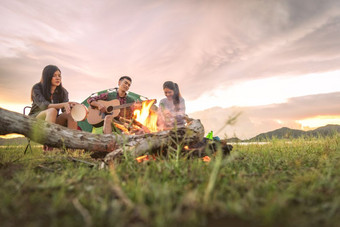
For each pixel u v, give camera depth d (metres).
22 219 1.34
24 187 1.85
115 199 1.63
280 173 2.44
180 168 2.44
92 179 2.20
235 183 1.95
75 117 4.92
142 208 1.38
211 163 2.48
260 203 1.51
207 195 1.47
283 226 1.23
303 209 1.39
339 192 1.67
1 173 2.48
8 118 3.17
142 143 3.33
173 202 1.55
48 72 5.13
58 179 2.04
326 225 1.21
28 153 4.17
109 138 3.65
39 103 4.97
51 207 1.45
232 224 1.27
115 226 1.23
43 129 3.37
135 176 2.28
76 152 4.29
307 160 3.25
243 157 3.52
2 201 1.54
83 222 1.29
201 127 3.60
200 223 1.27
